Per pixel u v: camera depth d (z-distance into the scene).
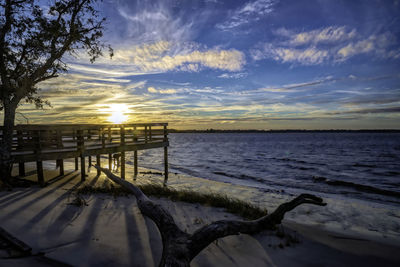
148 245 4.11
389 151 53.88
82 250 3.79
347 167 26.98
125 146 13.16
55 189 8.41
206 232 3.63
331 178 19.39
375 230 7.15
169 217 4.21
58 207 5.98
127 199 7.18
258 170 23.73
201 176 19.17
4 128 8.45
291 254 4.11
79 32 10.07
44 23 9.25
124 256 3.70
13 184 8.46
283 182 17.38
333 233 5.32
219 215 6.22
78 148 10.71
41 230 4.46
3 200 6.46
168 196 7.89
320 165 28.50
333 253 4.21
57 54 9.91
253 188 13.66
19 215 5.21
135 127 13.98
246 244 4.41
